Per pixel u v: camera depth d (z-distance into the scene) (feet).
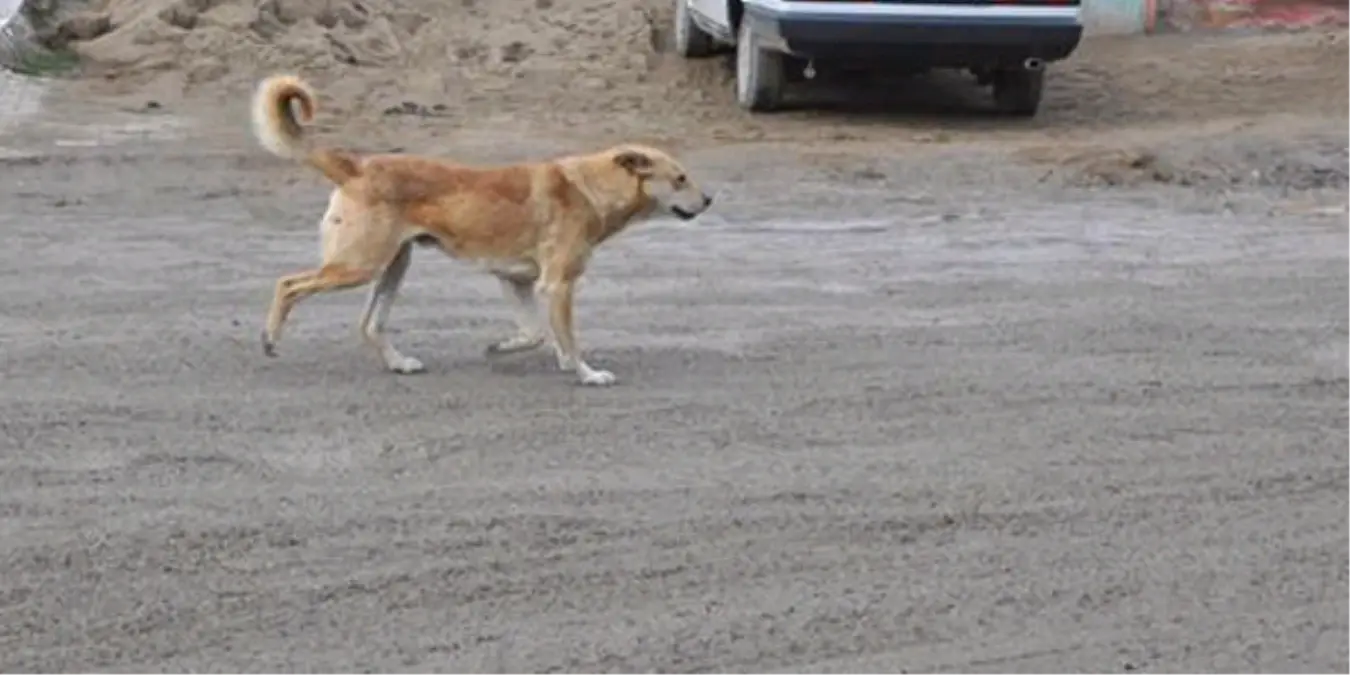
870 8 72.69
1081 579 30.32
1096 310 47.55
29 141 67.51
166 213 58.29
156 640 27.68
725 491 33.86
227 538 31.27
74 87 76.38
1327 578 30.55
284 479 34.22
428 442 36.32
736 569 30.50
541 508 32.86
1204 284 50.75
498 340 43.78
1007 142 72.13
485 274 48.24
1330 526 32.86
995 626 28.58
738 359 42.55
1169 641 28.19
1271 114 78.74
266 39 82.28
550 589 29.60
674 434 37.09
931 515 32.89
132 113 72.59
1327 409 39.45
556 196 40.47
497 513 32.58
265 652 27.35
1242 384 41.14
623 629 28.25
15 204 58.75
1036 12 73.10
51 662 26.96
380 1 90.48
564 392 39.68
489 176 40.47
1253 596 29.81
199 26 82.69
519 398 39.24
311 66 79.92
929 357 42.88
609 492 33.71
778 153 69.05
